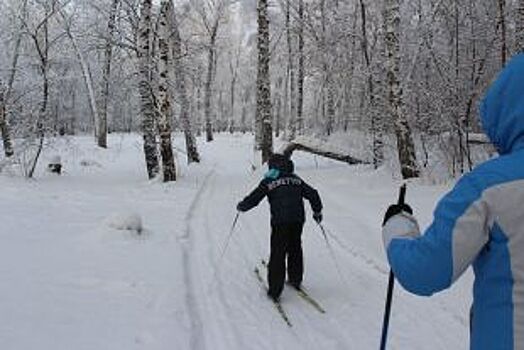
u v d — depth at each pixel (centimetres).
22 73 2408
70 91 4647
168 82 2094
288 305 731
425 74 2128
